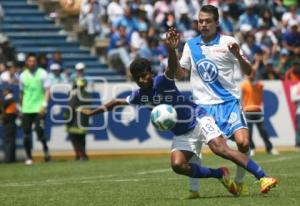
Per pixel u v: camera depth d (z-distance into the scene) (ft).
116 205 96.27
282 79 240.12
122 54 250.78
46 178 144.87
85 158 199.21
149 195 107.55
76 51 262.47
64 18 269.44
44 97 193.77
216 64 103.24
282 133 218.59
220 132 98.32
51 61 243.40
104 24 266.98
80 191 116.37
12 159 200.03
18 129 207.00
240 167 102.12
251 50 244.22
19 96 205.46
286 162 166.40
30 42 261.24
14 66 214.48
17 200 105.70
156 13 270.67
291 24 268.82
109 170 159.94
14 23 266.16
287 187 112.47
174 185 120.98
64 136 207.00
